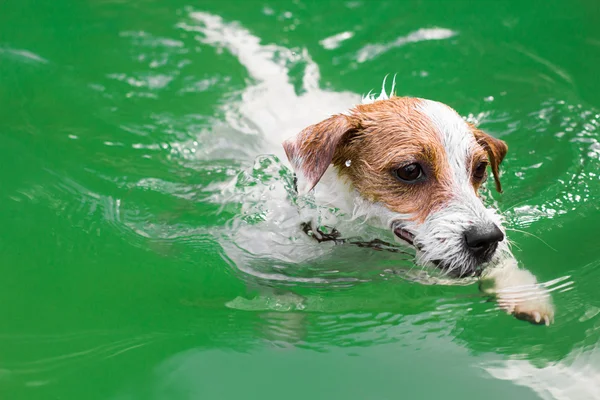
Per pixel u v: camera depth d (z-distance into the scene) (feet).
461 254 3.26
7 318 3.35
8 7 4.49
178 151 3.89
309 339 3.30
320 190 3.46
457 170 3.30
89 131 3.94
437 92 4.10
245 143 3.89
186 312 3.38
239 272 3.48
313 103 4.00
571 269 3.43
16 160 3.81
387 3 4.49
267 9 4.48
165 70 4.20
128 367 3.22
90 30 4.38
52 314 3.37
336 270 3.48
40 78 4.16
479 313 3.34
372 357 3.24
